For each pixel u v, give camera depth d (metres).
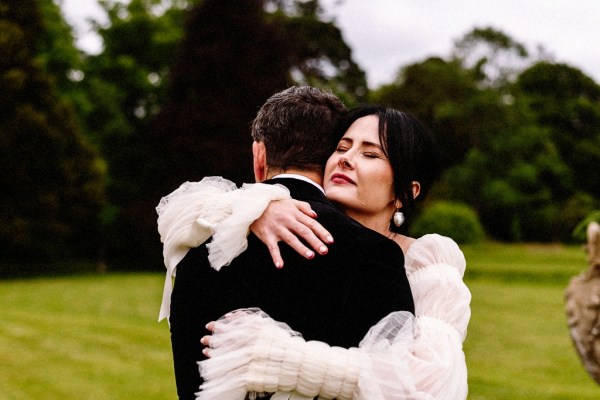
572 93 41.69
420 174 1.55
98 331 9.45
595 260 2.71
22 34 22.12
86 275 22.88
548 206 34.72
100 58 26.30
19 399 6.00
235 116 22.09
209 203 1.40
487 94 35.12
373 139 1.47
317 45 28.83
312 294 1.24
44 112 22.09
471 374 7.64
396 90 35.91
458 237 26.91
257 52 22.47
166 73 26.70
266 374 1.18
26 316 10.55
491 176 34.88
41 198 21.84
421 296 1.43
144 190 25.67
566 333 12.06
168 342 8.97
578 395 6.72
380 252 1.26
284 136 1.45
